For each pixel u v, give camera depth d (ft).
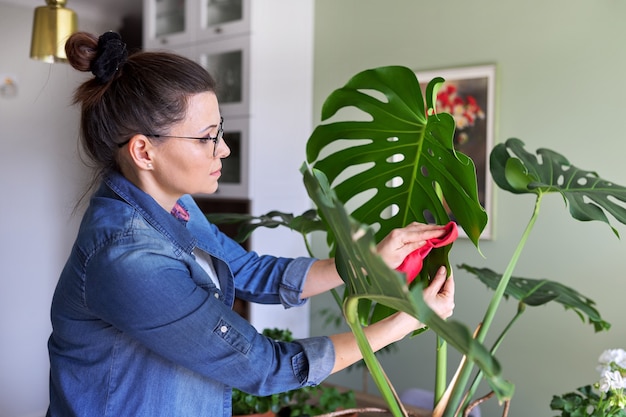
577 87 7.75
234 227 10.06
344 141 9.96
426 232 3.32
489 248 8.47
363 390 9.86
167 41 10.57
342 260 2.89
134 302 3.01
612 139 7.54
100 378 3.36
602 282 7.66
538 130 8.07
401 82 3.57
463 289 8.73
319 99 10.20
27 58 11.61
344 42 9.84
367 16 9.56
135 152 3.33
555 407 4.78
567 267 7.90
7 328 11.48
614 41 7.47
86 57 3.31
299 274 4.27
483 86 8.41
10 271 11.48
